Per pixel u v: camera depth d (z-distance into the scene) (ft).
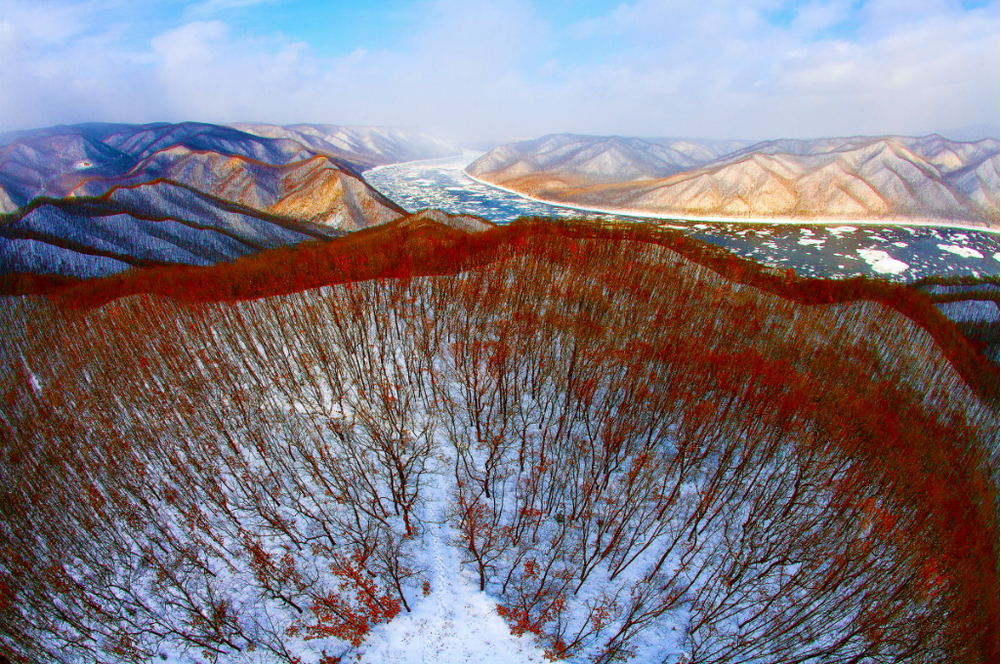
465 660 83.92
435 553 98.73
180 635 86.63
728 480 116.06
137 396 130.82
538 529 103.35
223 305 176.76
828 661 86.84
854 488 115.55
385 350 144.97
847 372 171.32
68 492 106.73
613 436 120.47
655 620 92.02
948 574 101.45
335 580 94.53
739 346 164.35
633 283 192.24
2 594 90.22
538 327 153.48
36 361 157.58
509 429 123.34
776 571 100.73
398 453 112.68
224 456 112.37
